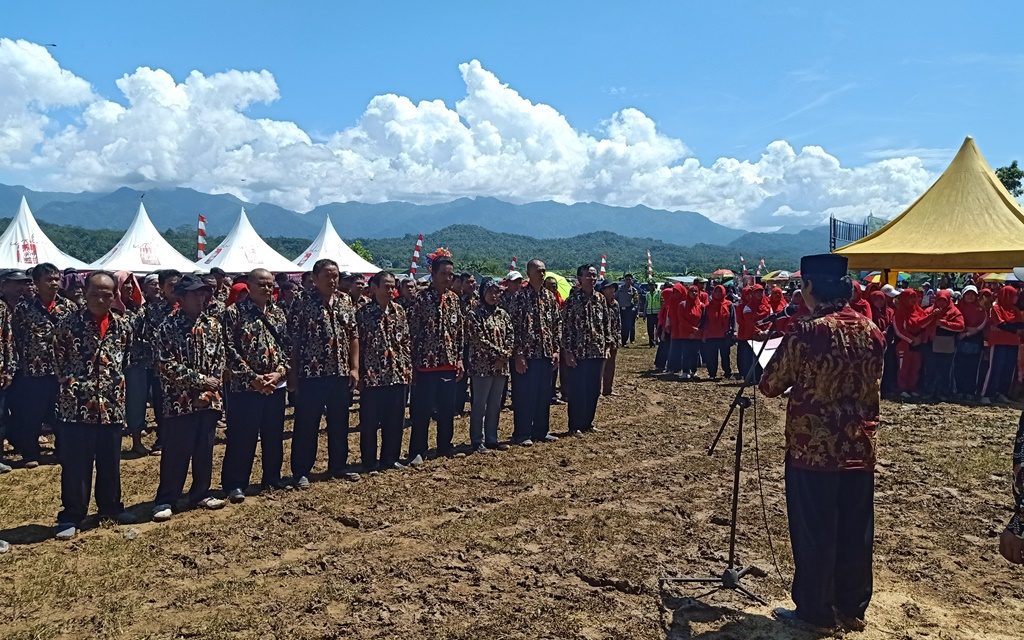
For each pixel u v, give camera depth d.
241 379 6.58
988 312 12.45
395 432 7.87
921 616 4.48
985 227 15.30
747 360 14.62
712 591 4.79
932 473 7.85
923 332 12.75
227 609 4.46
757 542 5.75
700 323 15.25
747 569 5.00
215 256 20.77
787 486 4.25
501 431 9.99
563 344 9.65
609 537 5.81
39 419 7.98
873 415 4.11
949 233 15.53
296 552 5.46
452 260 8.21
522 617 4.41
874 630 4.27
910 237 15.91
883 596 4.80
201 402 6.22
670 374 15.98
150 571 5.03
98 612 4.39
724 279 41.66
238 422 6.62
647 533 5.93
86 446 5.75
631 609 4.55
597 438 9.50
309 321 7.14
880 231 16.84
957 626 4.37
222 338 6.46
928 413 11.31
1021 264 13.94
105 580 4.86
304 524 6.05
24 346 7.89
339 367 7.22
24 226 18.22
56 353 5.74
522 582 4.93
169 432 6.17
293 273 20.98
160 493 6.25
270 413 6.88
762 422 10.75
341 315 7.29
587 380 9.70
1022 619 4.48
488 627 4.27
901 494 7.11
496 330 8.62
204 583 4.85
